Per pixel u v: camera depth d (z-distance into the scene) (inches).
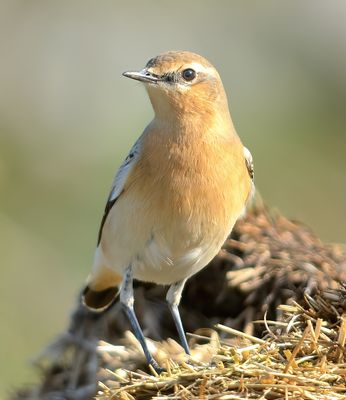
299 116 767.1
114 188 385.1
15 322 597.0
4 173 686.5
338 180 717.9
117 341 419.2
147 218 374.0
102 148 749.3
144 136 379.2
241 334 338.3
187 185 367.6
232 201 379.2
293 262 401.4
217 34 821.2
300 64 810.2
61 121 784.3
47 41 822.5
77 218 681.0
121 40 824.9
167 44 818.8
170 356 375.6
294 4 836.0
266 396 298.2
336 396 295.7
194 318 421.7
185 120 368.8
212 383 305.4
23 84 802.8
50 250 641.6
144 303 430.0
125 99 796.0
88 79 808.3
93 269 424.8
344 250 417.1
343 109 781.9
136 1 839.1
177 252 382.0
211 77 375.2
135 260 390.3
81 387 418.3
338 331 326.6
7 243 639.8
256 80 794.8
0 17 821.2
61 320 603.8
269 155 722.8
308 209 694.5
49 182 708.7
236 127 743.1
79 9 836.6
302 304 372.2
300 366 312.3
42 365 440.5
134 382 318.0
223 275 414.3
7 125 770.2
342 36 825.5
